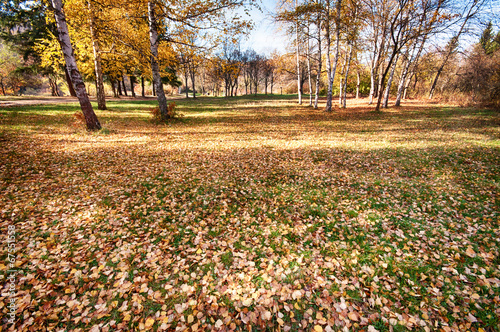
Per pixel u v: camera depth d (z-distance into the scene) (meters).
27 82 43.94
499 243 4.11
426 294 3.21
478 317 2.89
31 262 3.57
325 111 20.89
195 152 9.09
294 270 3.62
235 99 40.50
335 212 5.20
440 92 27.97
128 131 11.91
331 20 19.05
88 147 8.87
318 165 7.84
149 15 12.55
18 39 24.64
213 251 4.02
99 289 3.24
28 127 10.63
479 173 6.83
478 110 18.09
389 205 5.45
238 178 6.88
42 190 5.61
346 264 3.74
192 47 13.05
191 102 32.25
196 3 11.81
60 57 17.47
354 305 3.04
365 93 42.16
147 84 55.28
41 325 2.72
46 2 9.99
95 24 13.63
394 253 3.97
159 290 3.27
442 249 4.03
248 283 3.38
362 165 7.81
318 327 2.76
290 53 23.30
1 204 4.90
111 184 6.16
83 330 2.71
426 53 22.39
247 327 2.77
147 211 5.11
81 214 4.82
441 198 5.63
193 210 5.23
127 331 2.73
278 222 4.89
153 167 7.42
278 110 22.08
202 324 2.81
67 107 17.88
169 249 4.04
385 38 21.86
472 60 20.33
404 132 12.23
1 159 6.91
